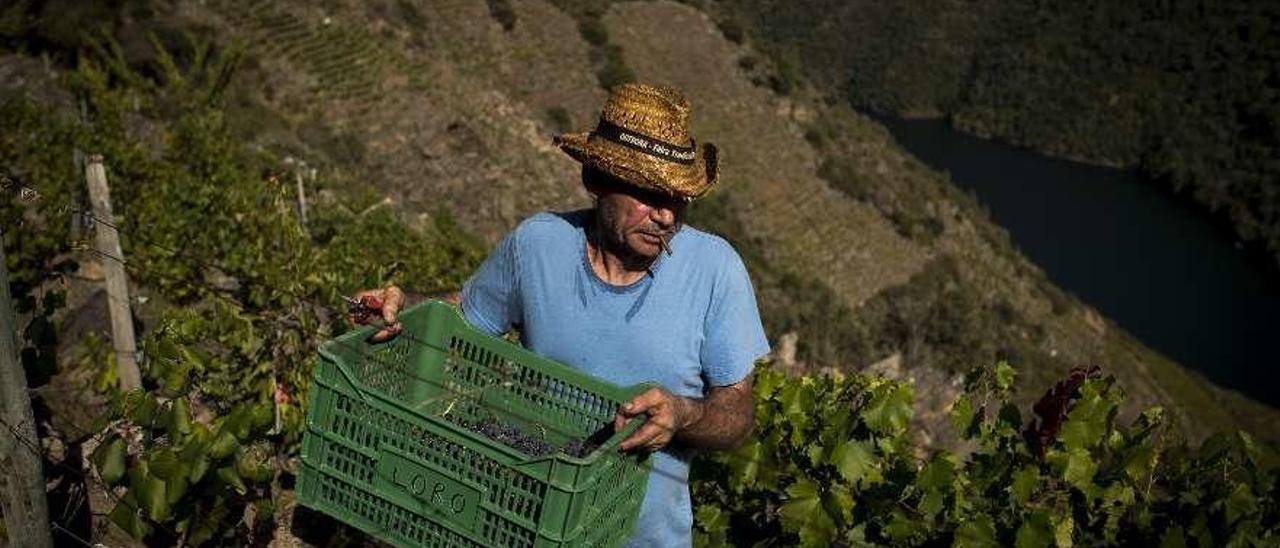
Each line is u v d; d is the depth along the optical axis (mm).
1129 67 153250
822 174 71875
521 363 2824
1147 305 94625
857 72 171750
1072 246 109312
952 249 74000
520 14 67750
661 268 2635
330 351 2562
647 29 75188
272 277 8312
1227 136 132875
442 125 45969
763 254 59844
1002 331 66750
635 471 2590
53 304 4852
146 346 4164
